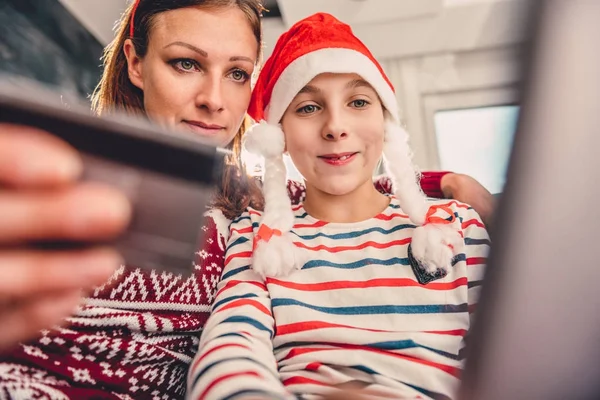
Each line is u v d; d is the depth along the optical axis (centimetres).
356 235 76
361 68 74
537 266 22
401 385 57
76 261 26
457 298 67
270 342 63
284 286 70
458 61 238
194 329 68
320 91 75
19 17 135
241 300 67
